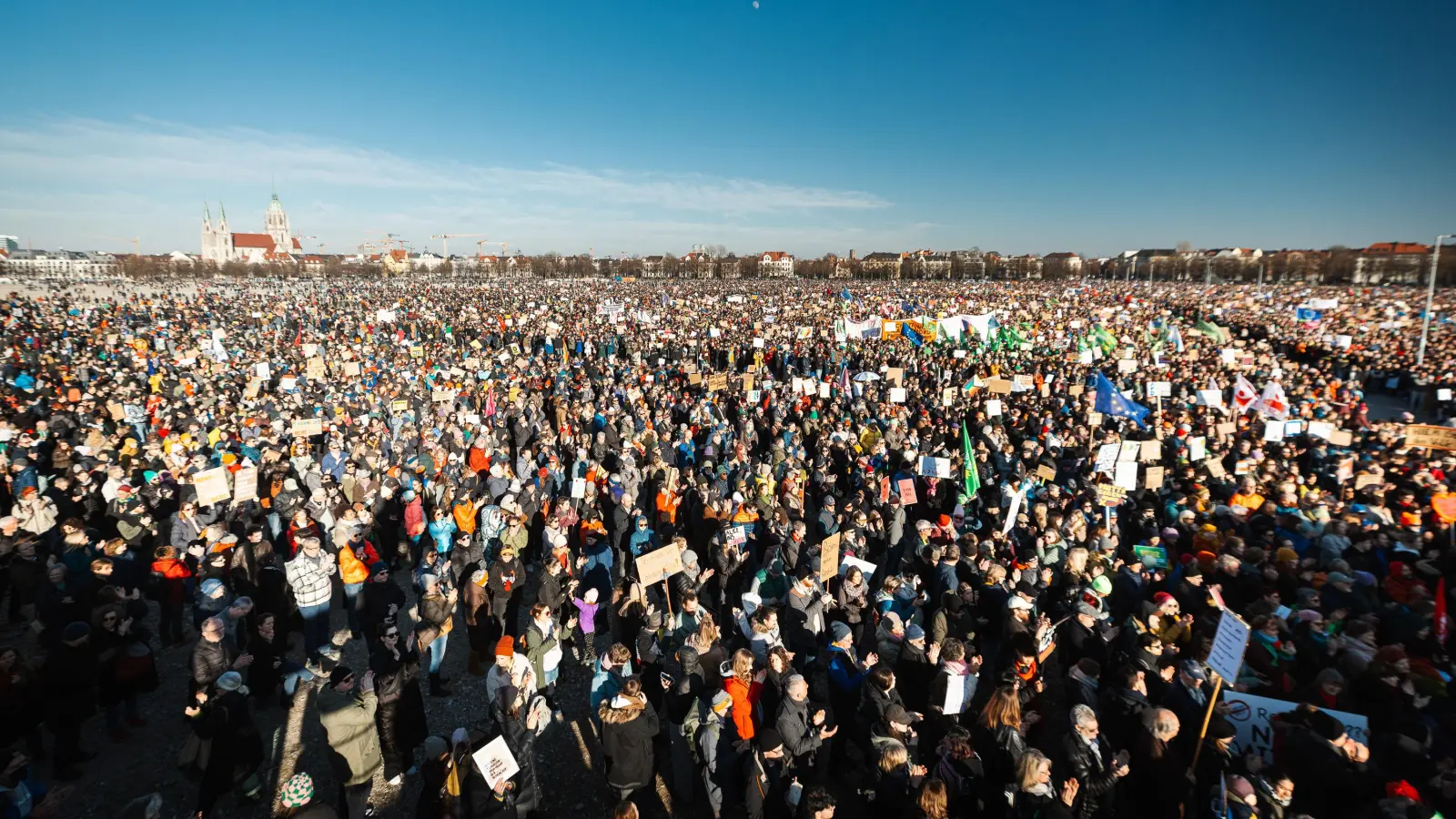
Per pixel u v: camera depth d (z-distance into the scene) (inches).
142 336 1349.7
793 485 462.3
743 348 1353.3
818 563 326.0
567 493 548.1
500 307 2309.3
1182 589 325.4
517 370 1032.2
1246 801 190.9
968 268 6378.0
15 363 940.0
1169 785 205.0
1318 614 280.4
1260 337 1679.4
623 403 821.2
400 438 633.6
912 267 6860.2
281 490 452.1
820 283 4945.9
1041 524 393.7
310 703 317.1
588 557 379.2
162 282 4685.0
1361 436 671.1
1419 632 285.1
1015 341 1230.9
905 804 201.2
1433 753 223.9
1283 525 397.7
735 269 6737.2
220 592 301.7
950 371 1029.8
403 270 7303.2
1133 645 283.6
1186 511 409.7
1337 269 4320.9
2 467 493.4
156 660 354.6
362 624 339.9
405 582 450.0
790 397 820.0
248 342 1337.4
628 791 237.6
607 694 259.1
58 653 259.1
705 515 432.8
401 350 1350.9
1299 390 845.8
